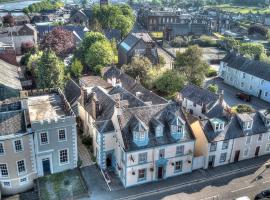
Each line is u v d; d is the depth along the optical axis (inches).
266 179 2219.5
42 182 2081.7
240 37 7047.2
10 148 1921.8
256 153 2486.5
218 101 2650.1
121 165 2095.2
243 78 4052.7
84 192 2014.0
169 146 2102.6
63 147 2113.7
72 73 4099.4
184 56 3740.2
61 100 2400.3
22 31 5398.6
